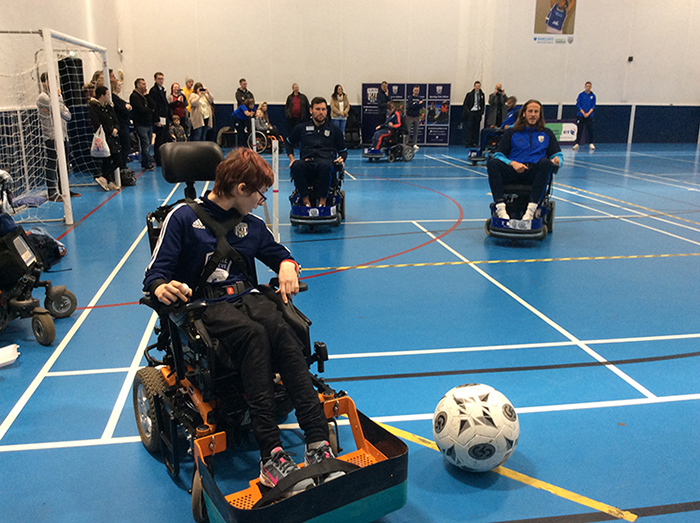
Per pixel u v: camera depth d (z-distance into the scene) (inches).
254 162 96.0
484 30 740.0
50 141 365.4
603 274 224.1
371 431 94.9
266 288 103.9
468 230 303.0
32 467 107.0
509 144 274.5
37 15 406.9
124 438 117.0
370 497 81.4
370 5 720.3
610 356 151.9
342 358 150.7
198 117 595.5
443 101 753.0
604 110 794.8
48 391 135.2
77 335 167.0
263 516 73.0
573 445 113.0
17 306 159.6
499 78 757.3
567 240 281.1
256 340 88.4
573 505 96.0
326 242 276.8
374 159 634.8
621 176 507.2
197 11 691.4
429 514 94.1
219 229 97.9
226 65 711.1
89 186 438.9
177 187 437.4
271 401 87.7
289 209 357.7
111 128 410.0
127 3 674.8
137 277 219.8
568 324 173.8
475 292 203.3
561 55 761.0
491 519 92.8
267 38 711.1
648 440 114.4
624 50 772.6
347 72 736.3
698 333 166.6
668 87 797.2
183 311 90.0
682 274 223.5
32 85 399.5
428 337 164.2
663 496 97.9
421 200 391.2
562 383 137.5
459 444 100.1
